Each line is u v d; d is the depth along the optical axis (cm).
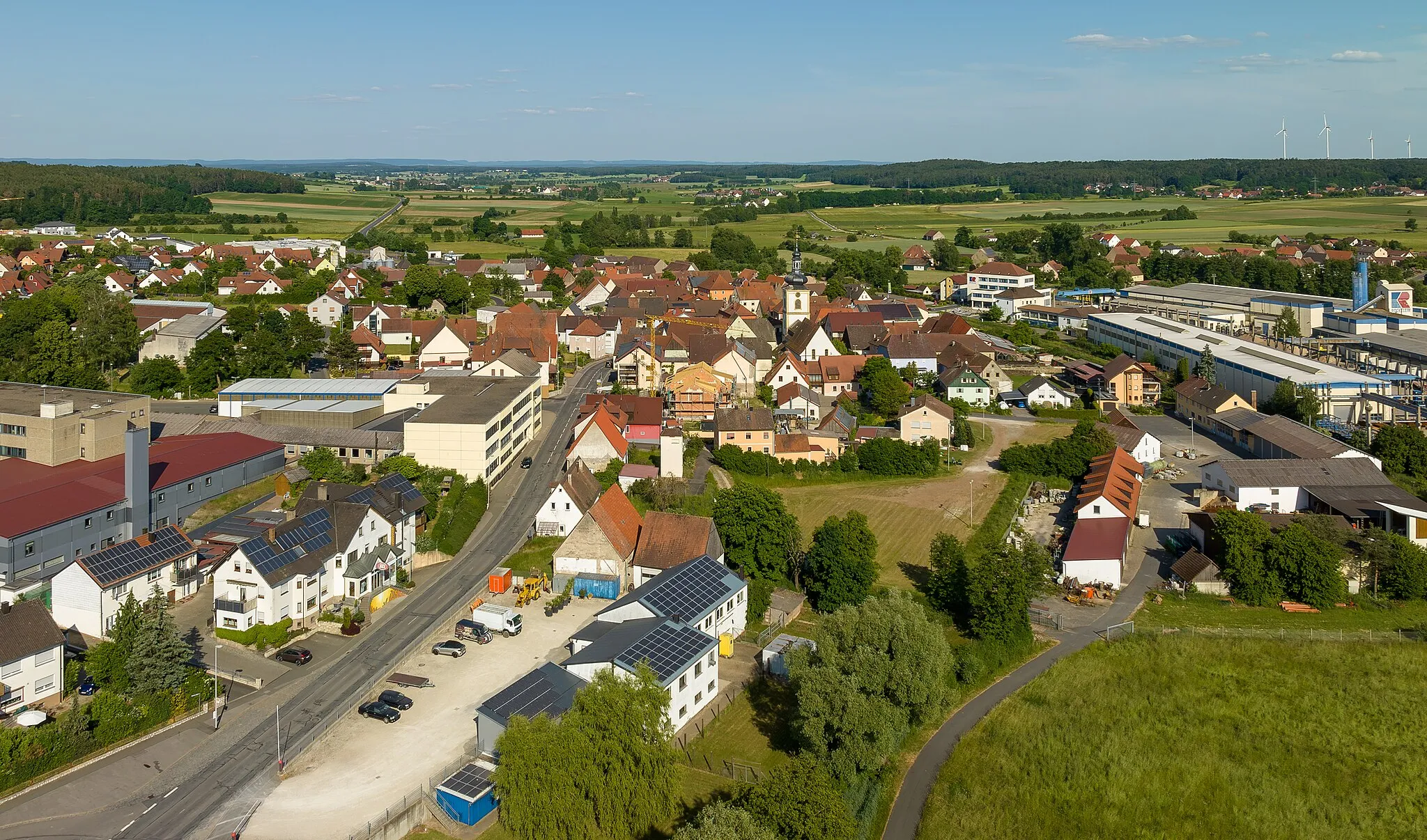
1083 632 9656
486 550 10956
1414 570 10281
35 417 11031
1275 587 10281
